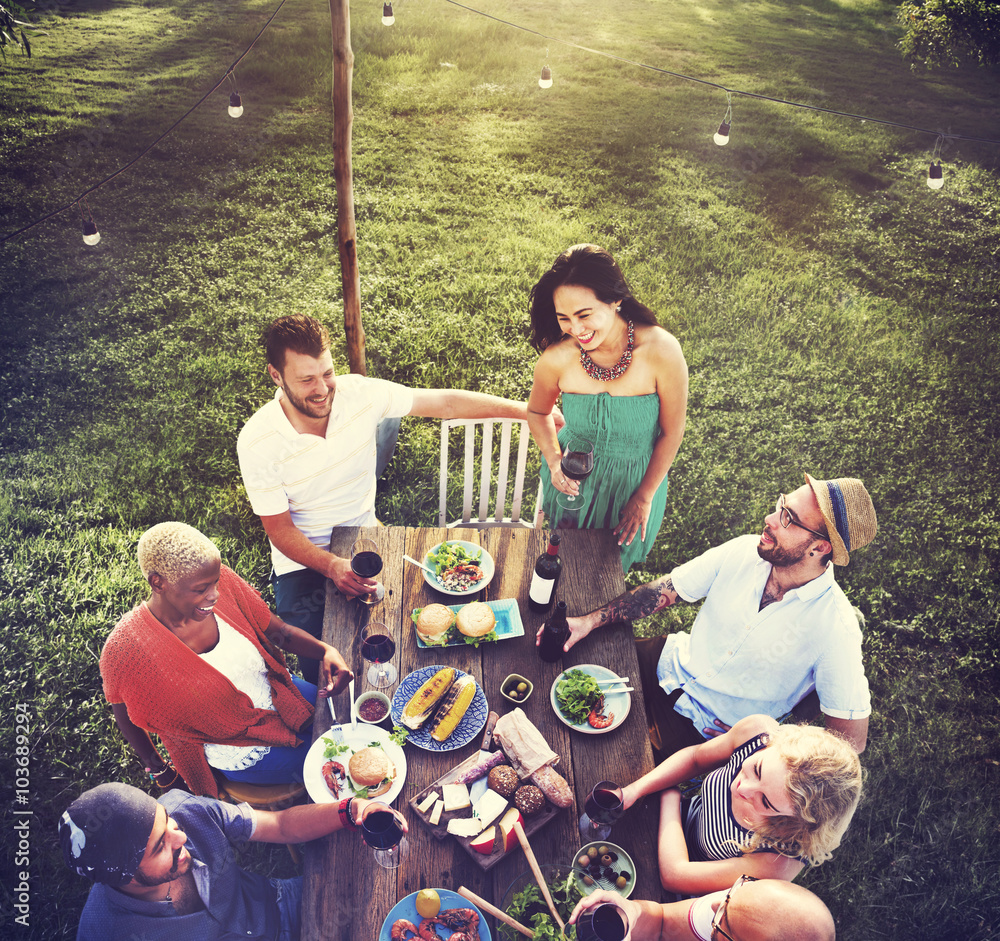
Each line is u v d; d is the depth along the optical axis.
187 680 2.56
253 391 5.41
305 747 2.84
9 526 4.35
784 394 5.72
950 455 5.29
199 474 4.77
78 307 6.18
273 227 7.29
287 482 3.23
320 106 9.73
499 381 5.57
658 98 10.58
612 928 1.85
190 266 6.71
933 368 6.03
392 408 3.38
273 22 12.01
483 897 2.07
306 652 2.79
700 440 5.26
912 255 7.57
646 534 3.80
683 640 3.05
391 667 2.56
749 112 10.29
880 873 3.16
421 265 6.77
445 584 2.86
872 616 4.20
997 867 3.18
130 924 2.04
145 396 5.33
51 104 9.37
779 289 6.82
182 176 8.10
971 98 11.34
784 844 2.04
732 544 2.78
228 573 2.81
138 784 3.29
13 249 6.82
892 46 13.28
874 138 9.88
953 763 3.55
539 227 7.50
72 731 3.42
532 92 10.50
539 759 2.29
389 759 2.32
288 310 6.12
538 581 2.68
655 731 2.92
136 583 4.07
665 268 7.00
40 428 5.05
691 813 2.49
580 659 2.68
